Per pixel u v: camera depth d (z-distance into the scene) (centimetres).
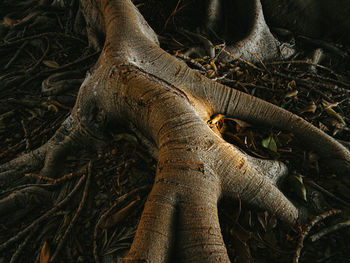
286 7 116
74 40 120
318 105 89
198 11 127
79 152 80
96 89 74
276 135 76
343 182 68
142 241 48
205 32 118
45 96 96
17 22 127
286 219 61
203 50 106
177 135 58
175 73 77
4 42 119
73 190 70
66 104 94
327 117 86
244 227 61
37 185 71
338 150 71
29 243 64
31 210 69
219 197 59
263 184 60
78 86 100
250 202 61
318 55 112
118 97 69
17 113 92
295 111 87
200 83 77
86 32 119
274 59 112
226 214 62
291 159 74
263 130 78
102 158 77
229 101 77
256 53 109
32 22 126
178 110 61
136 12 91
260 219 61
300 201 66
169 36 114
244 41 107
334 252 58
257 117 77
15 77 104
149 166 73
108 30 83
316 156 73
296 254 55
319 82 101
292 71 105
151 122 64
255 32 109
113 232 62
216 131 73
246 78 100
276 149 72
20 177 75
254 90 93
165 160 57
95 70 80
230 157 59
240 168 59
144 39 81
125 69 70
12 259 61
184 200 52
